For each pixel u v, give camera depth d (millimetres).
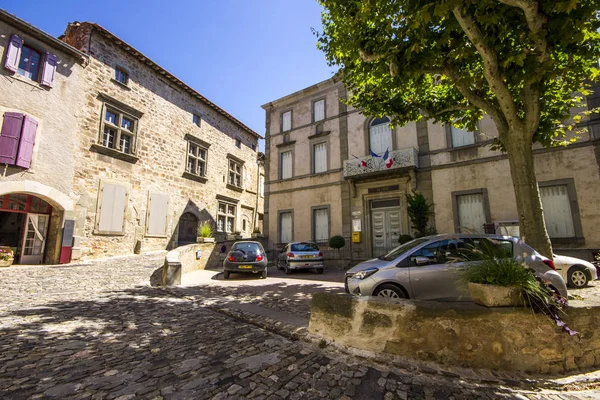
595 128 10297
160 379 3037
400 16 5543
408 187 13961
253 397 2713
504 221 11312
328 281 10164
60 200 12977
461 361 3398
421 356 3531
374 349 3770
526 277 3506
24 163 11828
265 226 18578
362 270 5875
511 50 6188
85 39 14641
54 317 5242
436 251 5594
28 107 12250
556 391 2953
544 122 7895
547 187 10930
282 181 18375
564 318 3420
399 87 7457
